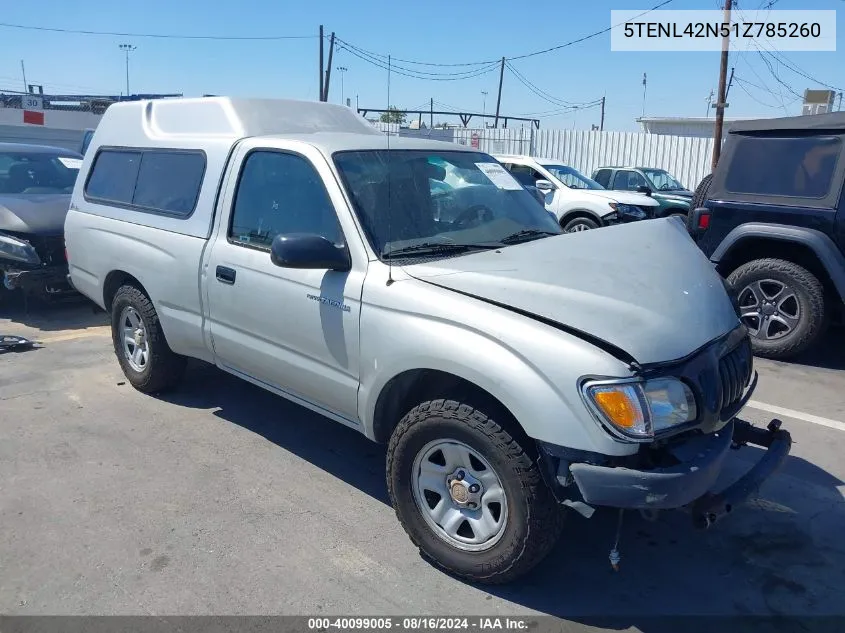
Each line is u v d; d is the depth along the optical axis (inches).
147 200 196.4
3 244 288.0
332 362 142.4
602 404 105.0
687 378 110.4
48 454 172.7
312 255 132.1
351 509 150.3
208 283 170.9
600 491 106.7
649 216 531.5
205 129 185.9
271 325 154.8
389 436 140.9
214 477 163.0
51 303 304.0
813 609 121.4
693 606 121.9
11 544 135.9
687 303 121.0
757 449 177.8
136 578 126.4
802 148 240.5
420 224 146.6
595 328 110.4
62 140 1126.4
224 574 127.7
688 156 918.4
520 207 169.0
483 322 116.2
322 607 119.7
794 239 237.1
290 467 168.6
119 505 150.3
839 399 213.6
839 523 147.3
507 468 114.8
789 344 242.5
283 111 185.9
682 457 110.0
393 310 128.1
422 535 129.3
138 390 213.5
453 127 1083.3
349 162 150.5
